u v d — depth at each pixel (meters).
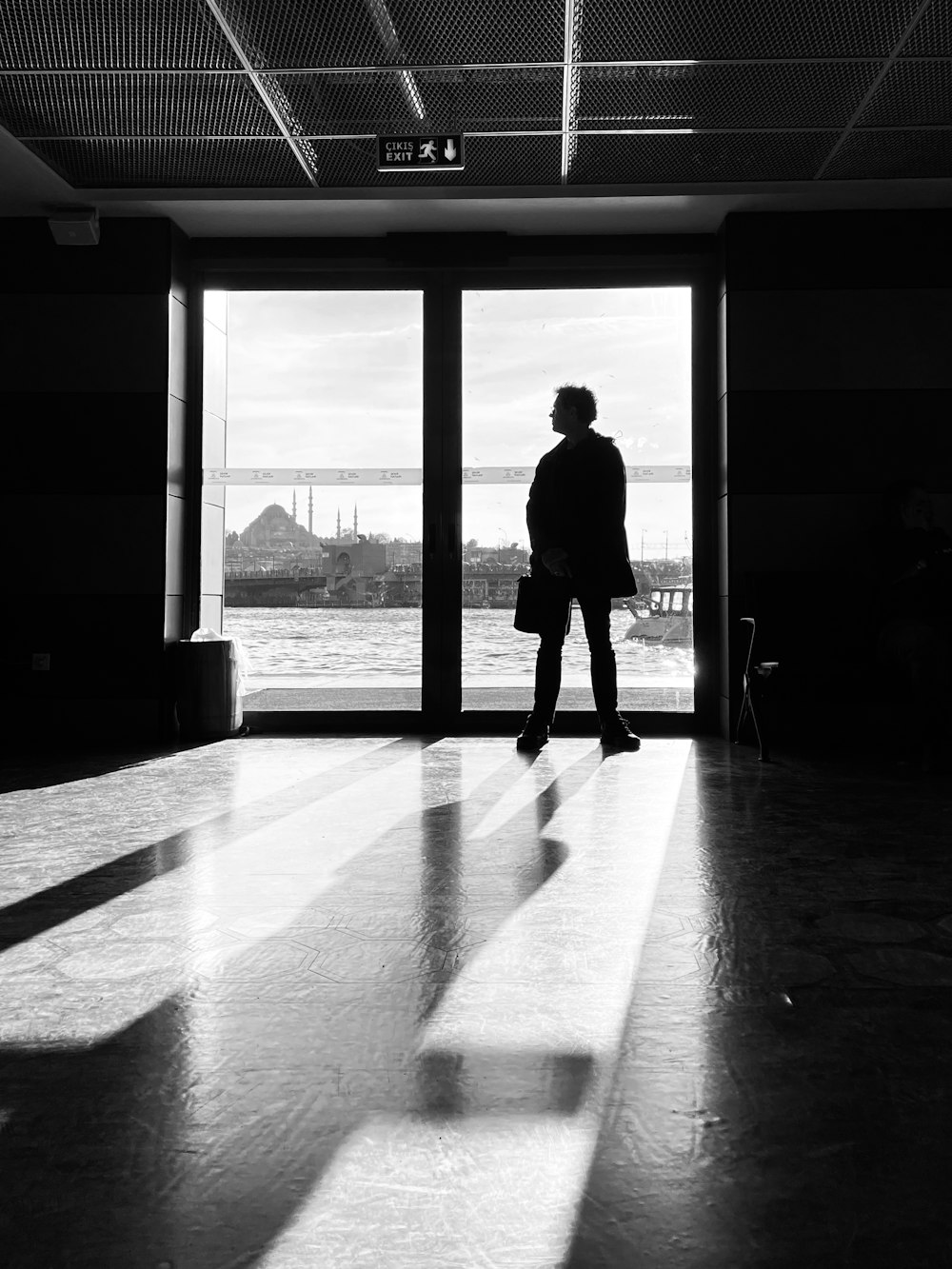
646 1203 1.16
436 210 5.52
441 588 5.95
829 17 3.74
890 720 5.35
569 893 2.47
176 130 4.63
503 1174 1.22
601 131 4.63
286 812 3.50
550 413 5.95
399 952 2.04
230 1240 1.09
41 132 4.64
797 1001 1.78
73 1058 1.56
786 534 5.45
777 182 5.16
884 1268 1.04
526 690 5.95
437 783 4.12
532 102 4.36
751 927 2.20
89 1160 1.26
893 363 5.43
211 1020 1.70
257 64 4.05
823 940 2.12
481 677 5.96
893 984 1.86
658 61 4.02
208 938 2.14
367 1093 1.44
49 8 3.65
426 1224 1.12
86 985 1.86
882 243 5.45
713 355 5.83
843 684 4.72
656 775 4.31
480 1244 1.08
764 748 4.76
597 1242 1.08
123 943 2.10
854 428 5.43
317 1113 1.38
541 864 2.76
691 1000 1.79
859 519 5.43
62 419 5.61
